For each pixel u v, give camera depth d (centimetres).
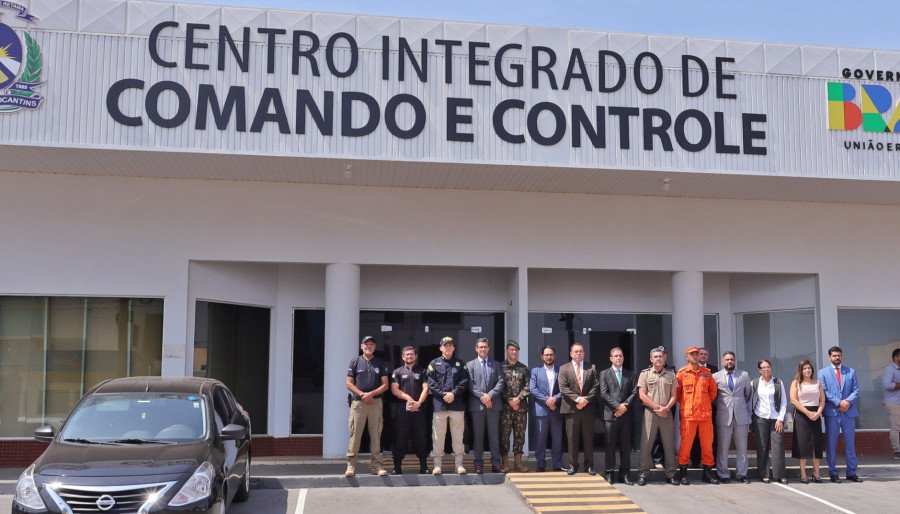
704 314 1445
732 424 1129
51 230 1186
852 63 1187
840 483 1118
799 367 1141
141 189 1214
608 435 1098
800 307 1385
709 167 1132
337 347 1249
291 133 1058
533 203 1312
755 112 1154
